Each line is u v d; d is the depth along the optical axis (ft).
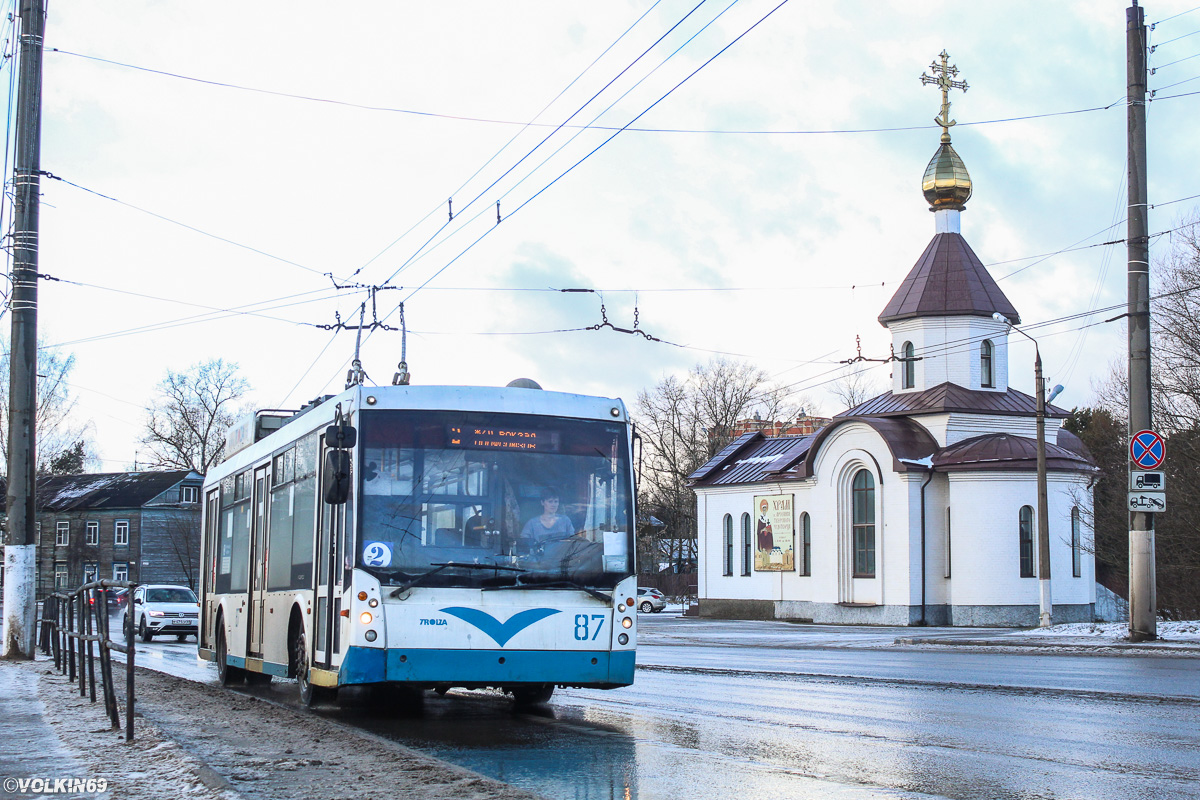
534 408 43.16
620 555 42.47
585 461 43.04
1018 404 153.79
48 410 206.28
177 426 263.29
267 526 54.44
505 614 40.57
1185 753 33.86
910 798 27.25
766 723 42.09
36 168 77.92
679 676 66.08
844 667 71.31
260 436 60.54
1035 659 77.87
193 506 280.31
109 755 32.94
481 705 50.21
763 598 170.19
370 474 41.19
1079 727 39.70
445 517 41.24
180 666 83.20
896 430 148.66
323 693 45.93
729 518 179.52
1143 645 84.02
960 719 42.39
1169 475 126.82
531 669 40.52
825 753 34.42
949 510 144.56
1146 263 88.07
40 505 289.94
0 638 83.97
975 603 141.08
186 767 29.68
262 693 58.65
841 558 153.17
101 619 40.73
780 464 169.37
